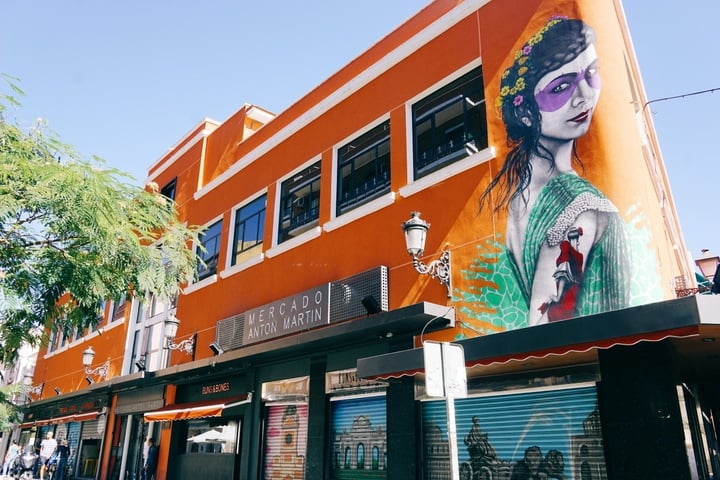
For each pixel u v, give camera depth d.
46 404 22.08
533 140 8.13
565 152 7.71
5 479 20.81
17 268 9.00
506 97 8.70
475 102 9.45
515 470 7.30
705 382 9.08
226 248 14.64
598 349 6.61
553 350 6.13
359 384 9.80
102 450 17.48
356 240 10.59
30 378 25.69
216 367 12.34
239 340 12.45
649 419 6.15
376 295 9.52
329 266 11.05
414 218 8.02
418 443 8.40
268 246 13.03
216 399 13.15
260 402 11.83
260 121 16.84
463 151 9.41
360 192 11.20
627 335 5.51
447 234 8.91
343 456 9.80
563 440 6.93
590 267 7.07
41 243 9.46
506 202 8.22
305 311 10.84
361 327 8.73
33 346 10.09
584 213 7.31
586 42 7.95
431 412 8.50
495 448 7.57
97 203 8.75
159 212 11.22
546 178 7.82
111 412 17.92
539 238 7.66
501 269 8.01
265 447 11.50
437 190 9.30
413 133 10.38
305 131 12.97
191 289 15.57
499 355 6.53
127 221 10.27
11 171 8.40
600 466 6.54
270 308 11.77
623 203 7.09
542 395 7.29
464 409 8.07
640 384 6.30
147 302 11.10
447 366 5.18
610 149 7.33
